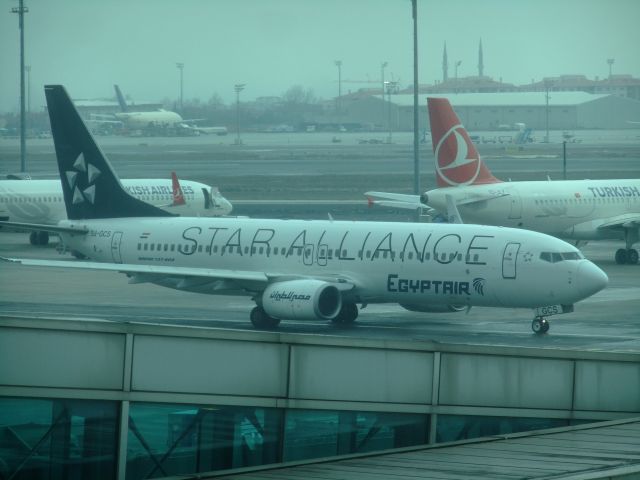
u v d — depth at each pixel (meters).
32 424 63.53
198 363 67.81
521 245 134.38
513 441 72.31
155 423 66.81
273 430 71.00
